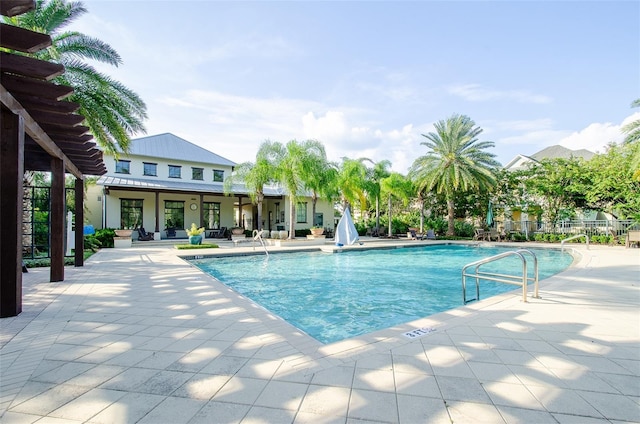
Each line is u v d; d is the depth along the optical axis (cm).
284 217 2280
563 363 259
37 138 480
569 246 1482
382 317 525
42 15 844
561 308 427
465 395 209
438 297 655
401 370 245
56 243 630
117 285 591
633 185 1562
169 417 185
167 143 2191
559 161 1939
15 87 360
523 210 2094
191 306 441
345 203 2081
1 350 286
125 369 248
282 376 235
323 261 1166
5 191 389
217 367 250
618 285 577
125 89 992
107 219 1811
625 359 267
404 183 2173
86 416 186
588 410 193
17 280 397
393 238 2144
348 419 183
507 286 753
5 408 194
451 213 2083
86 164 760
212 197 2206
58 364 257
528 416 187
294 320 510
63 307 436
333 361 261
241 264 1089
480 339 312
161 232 1992
